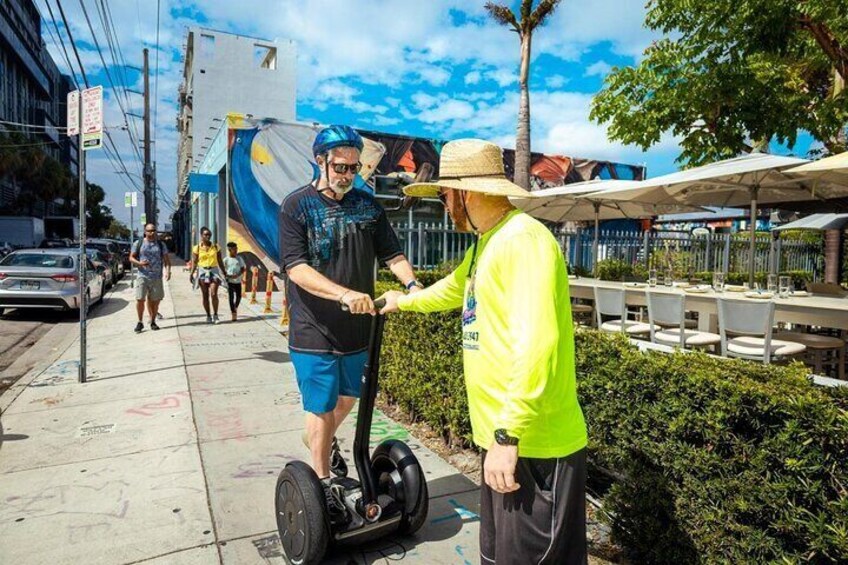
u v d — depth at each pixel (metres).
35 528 3.00
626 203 9.99
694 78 9.63
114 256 20.66
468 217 1.92
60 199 68.31
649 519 2.46
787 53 8.23
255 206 14.12
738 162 6.80
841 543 1.74
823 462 1.84
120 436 4.39
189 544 2.84
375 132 15.95
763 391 2.05
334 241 2.69
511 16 12.58
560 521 1.69
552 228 16.22
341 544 2.57
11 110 65.75
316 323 2.67
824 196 7.78
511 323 1.63
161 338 8.67
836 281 12.31
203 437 4.36
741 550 2.10
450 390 3.96
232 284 10.21
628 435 2.59
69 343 8.83
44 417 4.86
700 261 14.27
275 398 5.39
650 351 2.78
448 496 3.33
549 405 1.67
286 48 39.97
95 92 5.75
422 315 4.28
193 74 37.84
